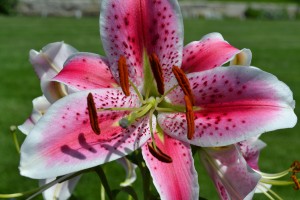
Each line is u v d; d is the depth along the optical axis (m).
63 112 0.34
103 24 0.38
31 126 0.45
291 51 3.41
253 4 6.83
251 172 0.36
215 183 0.39
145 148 0.37
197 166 1.24
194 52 0.40
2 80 2.19
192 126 0.35
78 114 0.35
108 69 0.39
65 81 0.37
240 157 0.37
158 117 0.39
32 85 2.10
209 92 0.37
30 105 1.79
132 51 0.39
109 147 0.35
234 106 0.36
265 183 0.44
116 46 0.38
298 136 1.50
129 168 0.50
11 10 5.94
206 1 7.54
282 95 0.34
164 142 0.38
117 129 0.37
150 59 0.37
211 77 0.37
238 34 4.50
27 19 5.34
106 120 0.37
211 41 0.40
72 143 0.34
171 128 0.38
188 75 0.38
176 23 0.38
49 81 0.40
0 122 1.60
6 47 3.27
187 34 4.41
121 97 0.38
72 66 0.38
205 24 5.37
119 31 0.38
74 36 4.00
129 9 0.38
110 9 0.38
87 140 0.35
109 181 1.14
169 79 0.39
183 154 0.36
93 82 0.38
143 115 0.39
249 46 3.67
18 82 2.15
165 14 0.38
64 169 0.33
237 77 0.36
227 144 0.35
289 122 0.34
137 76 0.39
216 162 0.38
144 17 0.39
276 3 8.16
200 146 0.37
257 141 0.44
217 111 0.36
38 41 3.63
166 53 0.39
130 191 0.41
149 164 0.36
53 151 0.33
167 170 0.36
